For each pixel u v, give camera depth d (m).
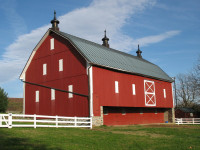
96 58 24.77
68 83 25.12
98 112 23.58
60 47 26.72
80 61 24.50
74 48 25.30
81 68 24.27
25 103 29.03
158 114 37.47
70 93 24.75
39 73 28.27
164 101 35.66
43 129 17.11
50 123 24.88
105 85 25.02
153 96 33.09
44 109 26.83
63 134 15.52
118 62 28.25
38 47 28.98
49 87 26.75
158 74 35.81
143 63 35.62
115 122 28.28
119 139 14.72
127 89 28.17
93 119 22.86
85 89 23.52
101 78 24.64
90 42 30.53
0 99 47.19
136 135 16.95
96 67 24.27
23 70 29.64
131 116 31.25
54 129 17.72
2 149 10.23
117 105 26.20
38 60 28.73
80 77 24.19
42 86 27.59
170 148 12.67
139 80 30.75
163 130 20.95
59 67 26.31
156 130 20.84
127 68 28.58
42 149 10.91
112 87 25.94
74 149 11.47
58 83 26.05
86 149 11.67
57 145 12.00
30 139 12.82
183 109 49.84
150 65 37.53
